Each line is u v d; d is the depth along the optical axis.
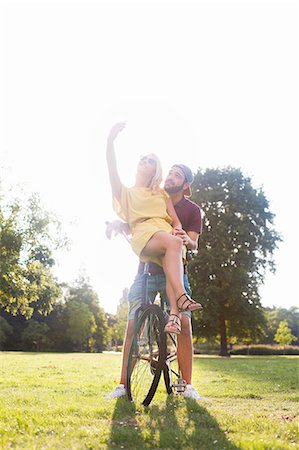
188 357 5.18
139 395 4.62
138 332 4.68
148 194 4.81
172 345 4.97
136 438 3.17
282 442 3.08
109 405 4.56
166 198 4.97
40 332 65.12
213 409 4.53
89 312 72.12
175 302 4.19
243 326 35.41
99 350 80.69
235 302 34.06
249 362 18.11
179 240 4.34
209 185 35.88
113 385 6.96
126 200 4.81
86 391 6.10
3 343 64.56
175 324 4.12
